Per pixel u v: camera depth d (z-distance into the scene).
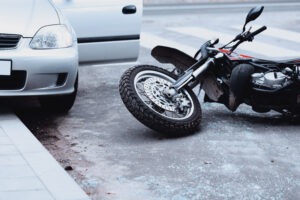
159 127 5.32
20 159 4.53
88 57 6.85
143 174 4.65
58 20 5.98
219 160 4.93
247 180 4.55
